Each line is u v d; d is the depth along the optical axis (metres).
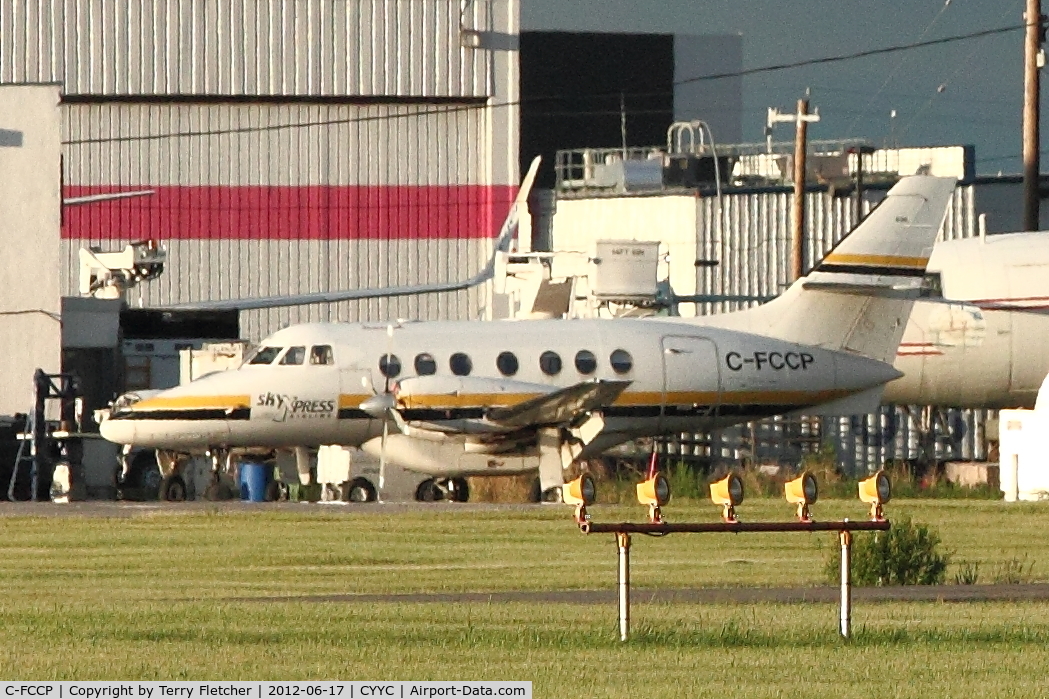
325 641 68.56
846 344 174.88
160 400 162.38
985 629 72.25
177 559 106.94
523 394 160.75
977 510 141.38
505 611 78.62
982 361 192.12
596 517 134.25
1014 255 195.12
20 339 196.38
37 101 196.88
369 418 163.88
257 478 177.38
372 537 120.81
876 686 59.59
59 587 93.12
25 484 168.38
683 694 58.00
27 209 196.62
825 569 97.62
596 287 190.75
